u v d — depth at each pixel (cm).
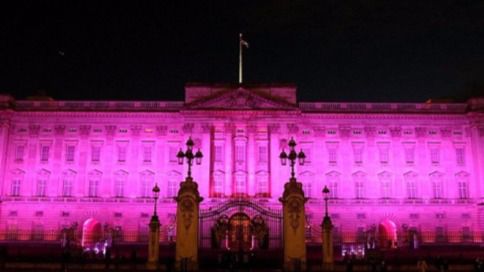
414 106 9819
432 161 9656
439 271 5416
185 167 9388
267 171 9462
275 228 6562
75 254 6419
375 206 9431
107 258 5431
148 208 9444
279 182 9325
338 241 9269
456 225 9388
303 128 9731
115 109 9738
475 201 9394
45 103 9781
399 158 9662
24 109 9725
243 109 9550
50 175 9575
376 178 9569
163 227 9344
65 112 9700
